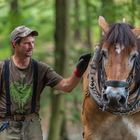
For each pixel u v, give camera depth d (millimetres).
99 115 8352
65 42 14469
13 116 8242
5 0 16125
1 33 15938
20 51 8125
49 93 15352
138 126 8305
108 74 7477
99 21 8133
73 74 8352
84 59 8258
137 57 7762
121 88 7391
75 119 14922
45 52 15797
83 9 17219
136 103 8086
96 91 8188
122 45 7500
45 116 16594
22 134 8266
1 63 8242
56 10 14555
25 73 8219
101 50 7773
